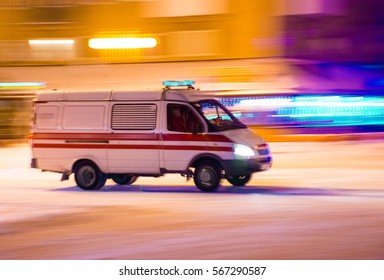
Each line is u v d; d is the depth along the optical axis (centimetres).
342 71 3122
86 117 1594
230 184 1677
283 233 1025
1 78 3384
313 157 2294
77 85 3356
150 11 3316
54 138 1620
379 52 3200
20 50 3425
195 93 1559
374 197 1403
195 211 1245
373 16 3219
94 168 1594
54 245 976
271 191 1522
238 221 1133
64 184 1772
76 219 1188
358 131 3002
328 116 3000
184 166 1521
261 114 3045
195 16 3247
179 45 3284
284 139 2967
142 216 1205
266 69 3116
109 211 1270
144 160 1545
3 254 926
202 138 1503
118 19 3359
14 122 3266
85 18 3388
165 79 3256
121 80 3312
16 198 1488
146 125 1543
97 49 3369
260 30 3164
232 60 3188
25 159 2483
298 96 3023
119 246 959
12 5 3425
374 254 879
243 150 1486
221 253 901
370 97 3056
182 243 970
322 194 1458
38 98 1639
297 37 3150
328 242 955
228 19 3194
